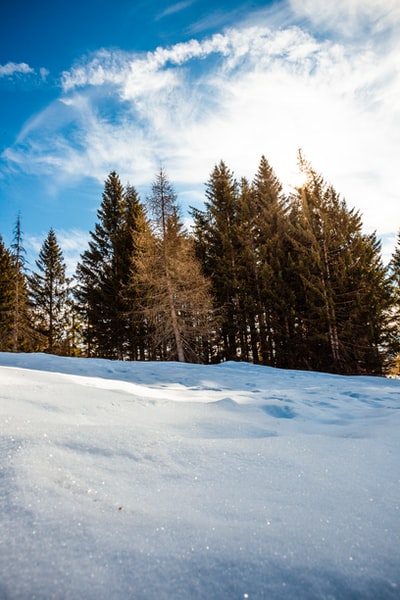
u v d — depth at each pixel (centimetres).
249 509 113
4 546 81
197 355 1559
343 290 1518
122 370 667
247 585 78
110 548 85
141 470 135
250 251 1847
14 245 1897
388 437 218
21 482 108
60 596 69
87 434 160
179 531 96
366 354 1477
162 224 1511
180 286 1483
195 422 229
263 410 327
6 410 193
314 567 85
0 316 1992
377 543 97
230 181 2222
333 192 1811
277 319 1712
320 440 200
